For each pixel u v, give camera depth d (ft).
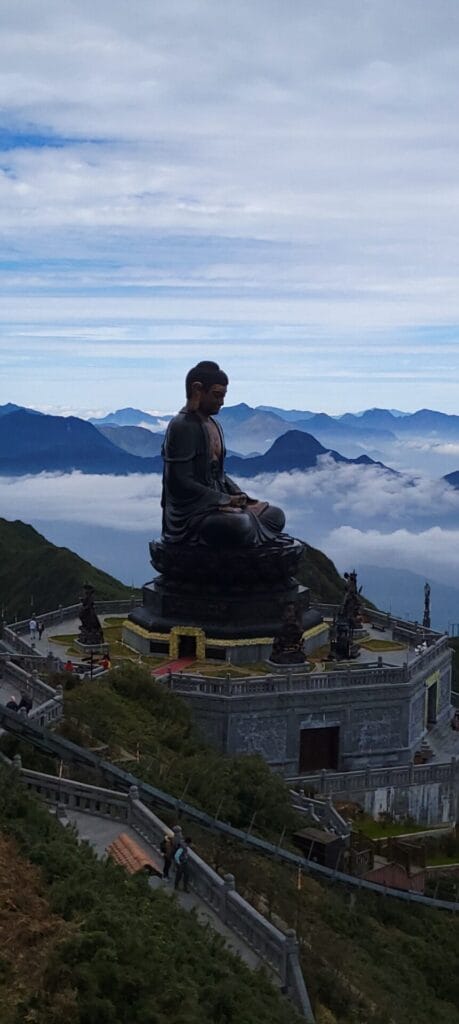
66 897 96.07
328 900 153.89
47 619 317.63
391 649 303.89
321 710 256.11
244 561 279.90
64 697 200.64
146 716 214.69
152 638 283.18
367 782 241.76
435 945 164.66
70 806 150.92
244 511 285.02
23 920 91.35
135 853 130.52
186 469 288.30
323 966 120.06
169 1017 81.61
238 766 194.08
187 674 254.06
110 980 82.33
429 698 296.10
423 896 184.85
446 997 150.20
